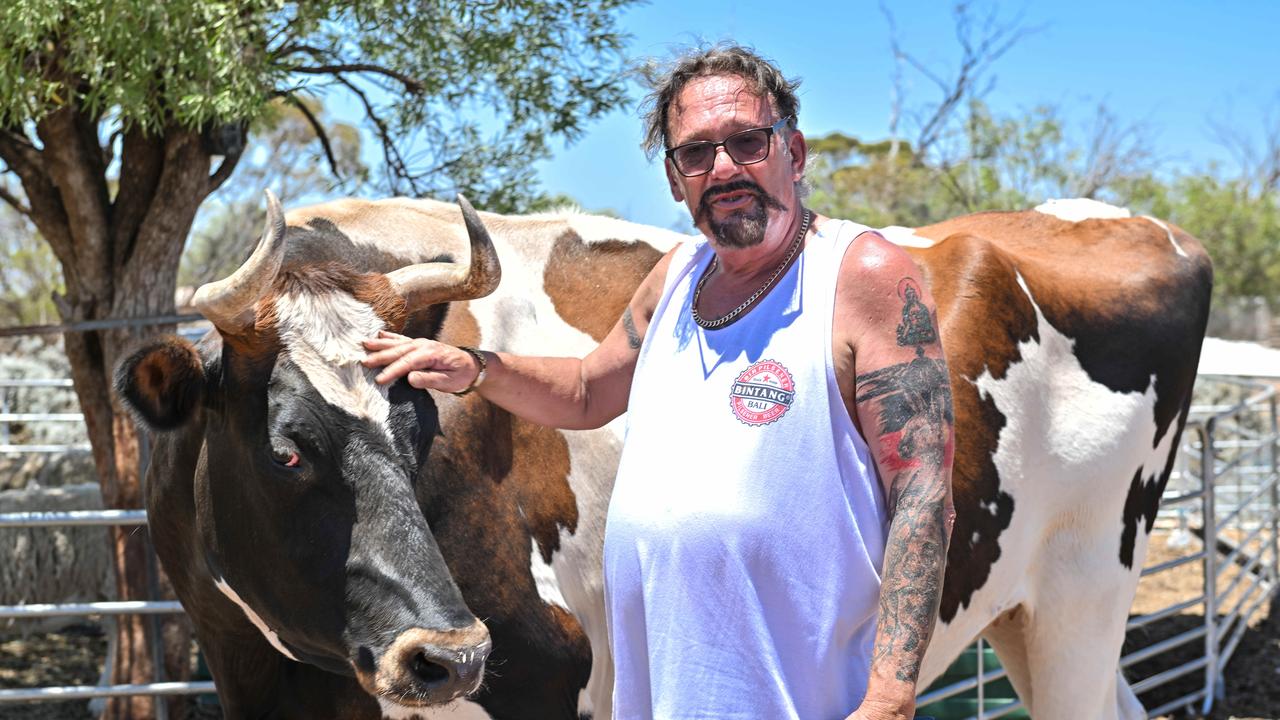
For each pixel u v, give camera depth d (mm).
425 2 6055
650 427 2217
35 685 6922
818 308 2090
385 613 2467
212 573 2939
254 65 5363
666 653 2125
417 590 2449
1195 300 4430
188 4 4988
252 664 3166
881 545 2105
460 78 6695
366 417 2525
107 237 5879
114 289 5871
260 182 18969
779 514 2064
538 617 3078
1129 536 4145
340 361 2547
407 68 6621
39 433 10508
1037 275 4070
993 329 3811
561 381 2656
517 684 3045
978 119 17672
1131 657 6355
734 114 2125
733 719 2086
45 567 6918
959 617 3717
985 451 3707
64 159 5699
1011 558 3838
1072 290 4117
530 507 3166
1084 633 4062
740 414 2094
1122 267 4336
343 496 2520
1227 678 7254
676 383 2203
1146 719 4797
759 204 2146
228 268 18438
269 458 2555
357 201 3389
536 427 3230
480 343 3227
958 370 3701
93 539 6984
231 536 2752
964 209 17609
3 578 6863
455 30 6391
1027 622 4082
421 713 2988
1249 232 26672
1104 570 4051
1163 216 22188
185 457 2967
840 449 2080
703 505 2092
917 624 1969
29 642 7891
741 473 2076
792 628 2082
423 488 2922
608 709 3365
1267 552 10094
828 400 2068
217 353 2752
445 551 2957
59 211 5918
